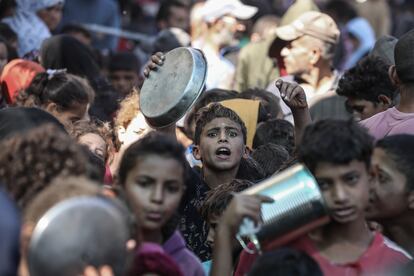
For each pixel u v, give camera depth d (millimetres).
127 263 3838
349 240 4449
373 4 15016
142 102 6168
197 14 10961
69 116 6980
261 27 12484
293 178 4305
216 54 10406
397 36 15727
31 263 3654
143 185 4336
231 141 6172
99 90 8500
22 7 9742
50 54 8617
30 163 4090
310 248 4414
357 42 13836
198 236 5840
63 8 12000
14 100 7266
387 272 4383
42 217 3709
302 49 8836
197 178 6059
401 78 5828
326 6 14680
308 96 8820
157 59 6246
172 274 4168
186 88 5938
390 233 4867
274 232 4277
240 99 7254
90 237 3670
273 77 9984
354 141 4352
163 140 4398
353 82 6871
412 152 4777
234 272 5078
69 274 3656
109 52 11227
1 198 3598
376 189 4773
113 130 6812
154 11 14031
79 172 4125
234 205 4293
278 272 4148
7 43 8727
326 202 4363
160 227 4484
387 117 5887
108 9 12258
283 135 7039
